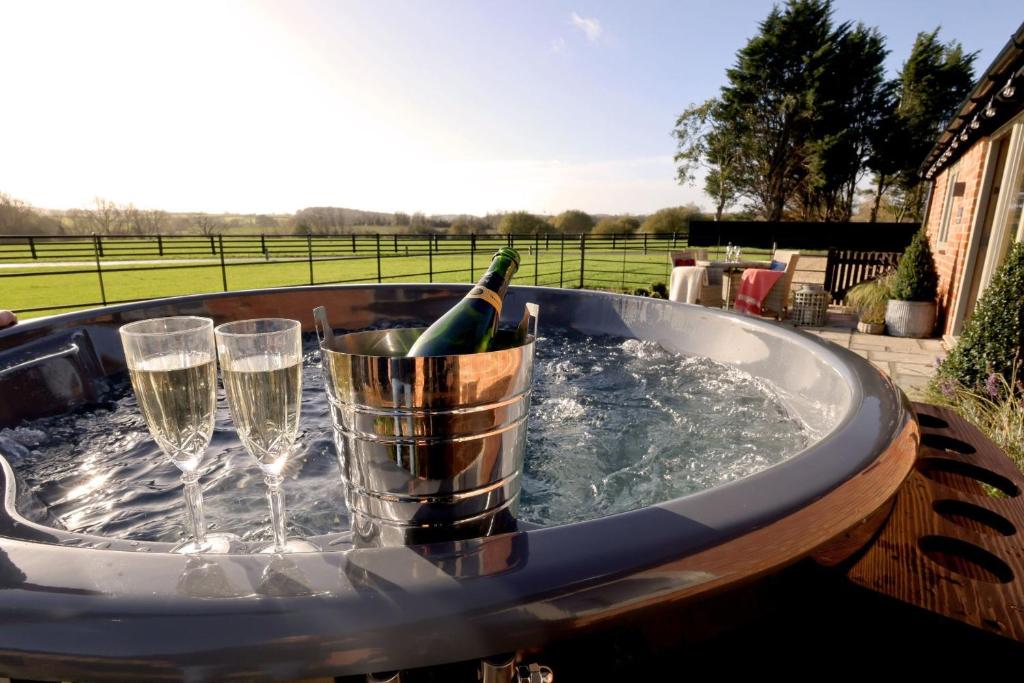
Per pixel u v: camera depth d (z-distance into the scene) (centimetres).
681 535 39
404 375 43
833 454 56
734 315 210
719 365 205
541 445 128
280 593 32
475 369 44
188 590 32
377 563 35
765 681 44
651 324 249
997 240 444
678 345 232
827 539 43
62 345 179
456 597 33
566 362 214
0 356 156
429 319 316
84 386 179
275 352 53
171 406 56
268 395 53
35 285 1130
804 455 55
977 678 46
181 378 56
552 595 34
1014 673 45
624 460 120
